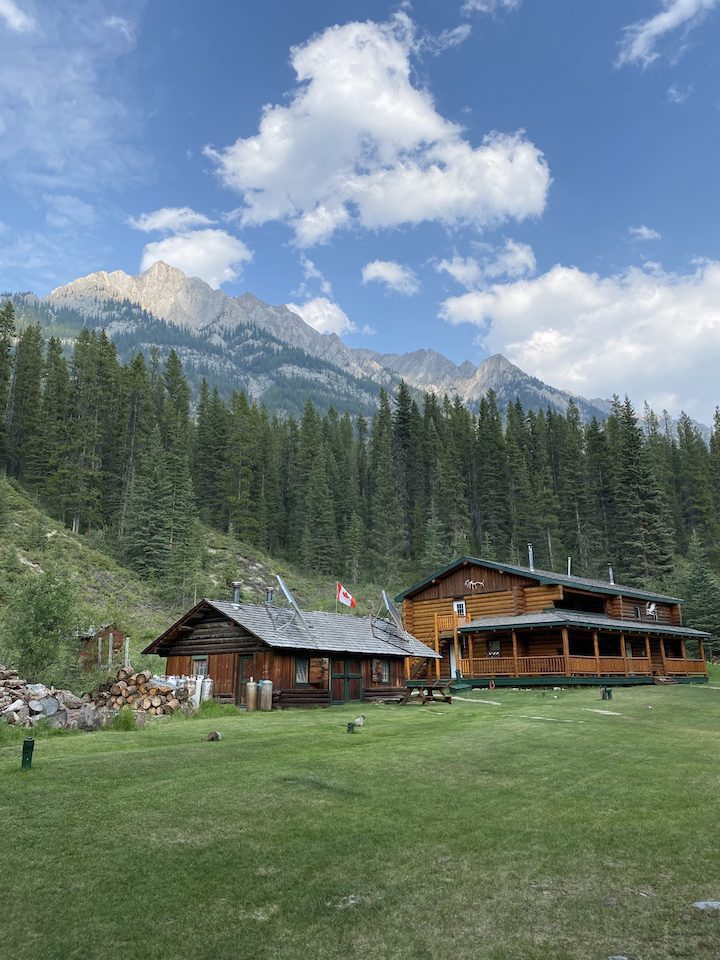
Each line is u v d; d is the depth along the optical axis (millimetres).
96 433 75125
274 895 6008
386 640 29578
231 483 84438
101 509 73188
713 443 108312
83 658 29328
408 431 99500
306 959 4949
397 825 7938
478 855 6992
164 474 70000
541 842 7402
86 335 88688
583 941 5172
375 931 5363
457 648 36406
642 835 7637
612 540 81250
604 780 10422
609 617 39312
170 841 7254
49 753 11930
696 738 15039
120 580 55500
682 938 5195
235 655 24891
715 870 6570
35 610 25594
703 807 8828
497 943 5156
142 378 88812
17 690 16391
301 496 92625
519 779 10445
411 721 18297
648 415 129375
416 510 91000
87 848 7016
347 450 115500
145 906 5781
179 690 19844
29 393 78750
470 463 100250
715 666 47938
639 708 21922
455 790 9664
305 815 8258
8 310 76500
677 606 47062
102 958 4965
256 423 106312
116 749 12539
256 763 11125
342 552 84875
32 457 71312
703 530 88062
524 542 85625
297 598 67750
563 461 98125
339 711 21875
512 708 22484
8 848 6965
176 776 10023
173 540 64562
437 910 5730
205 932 5348
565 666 31719
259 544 83438
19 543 51969
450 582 40312
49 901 5844
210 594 58188
